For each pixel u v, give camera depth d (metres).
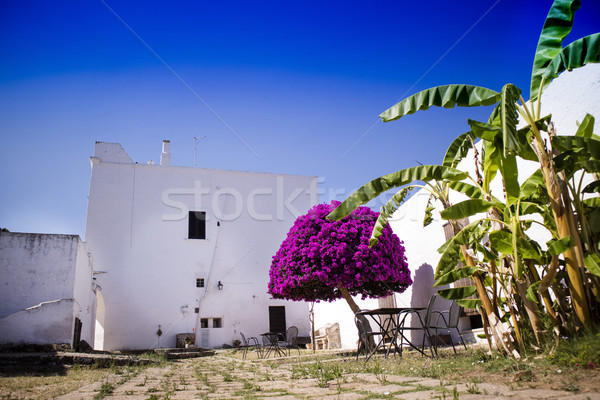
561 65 5.03
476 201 5.52
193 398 4.55
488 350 6.45
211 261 22.25
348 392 4.26
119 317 20.17
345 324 16.06
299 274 11.41
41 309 11.88
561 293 4.96
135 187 22.17
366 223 11.43
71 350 11.84
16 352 11.13
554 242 4.70
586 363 3.86
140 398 4.58
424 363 6.15
